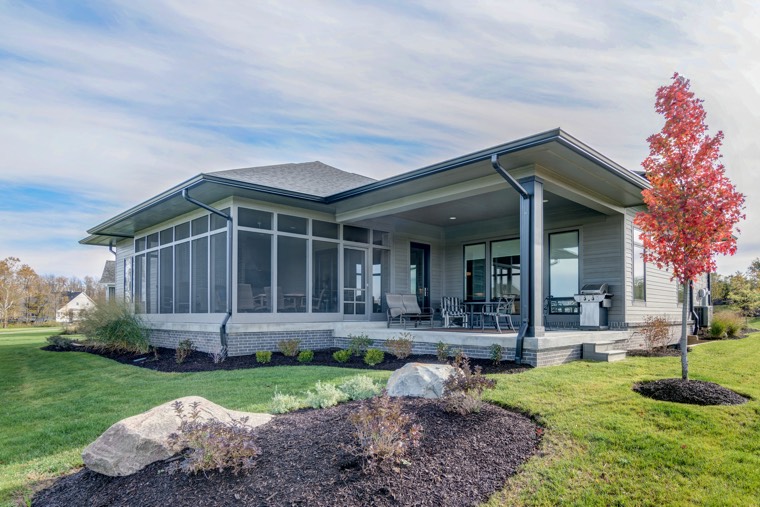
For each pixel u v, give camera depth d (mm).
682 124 5543
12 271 39781
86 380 7754
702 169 5512
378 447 3363
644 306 10719
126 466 3453
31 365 9844
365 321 11844
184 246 11414
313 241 10883
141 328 11539
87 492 3363
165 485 3193
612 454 3783
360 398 5203
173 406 3992
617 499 3244
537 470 3553
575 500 3236
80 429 4953
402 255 12969
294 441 3684
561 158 7109
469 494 3203
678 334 11953
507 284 12258
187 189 9086
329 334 10586
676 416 4457
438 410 4371
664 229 5656
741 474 3496
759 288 21297
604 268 10297
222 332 9094
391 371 7156
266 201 10008
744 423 4340
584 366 6914
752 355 8367
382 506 2975
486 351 7668
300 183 10883
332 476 3207
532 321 7270
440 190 8969
